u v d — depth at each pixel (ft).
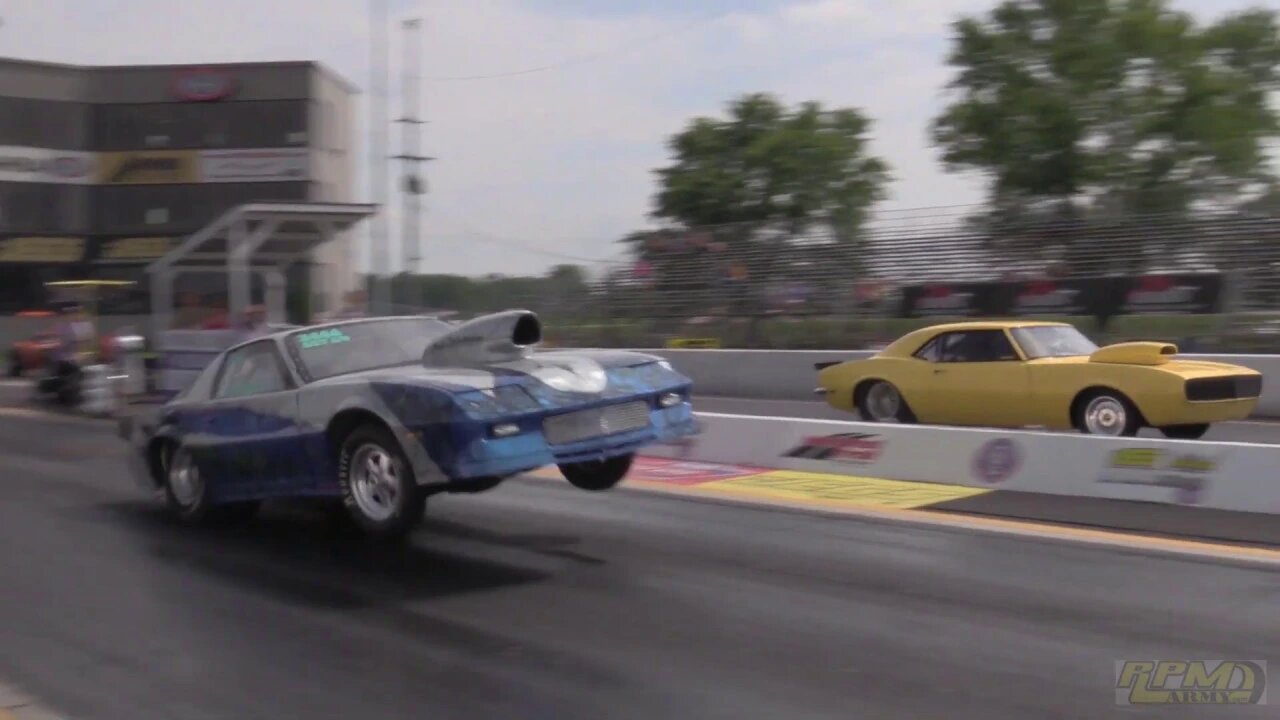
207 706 17.83
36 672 19.70
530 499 33.19
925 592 22.54
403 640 20.61
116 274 145.38
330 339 29.12
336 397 26.20
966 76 110.52
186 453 31.14
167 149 146.92
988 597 22.09
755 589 23.08
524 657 19.45
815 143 133.80
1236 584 22.59
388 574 25.23
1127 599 21.75
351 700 17.79
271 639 20.99
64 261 144.56
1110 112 105.50
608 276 97.91
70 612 23.20
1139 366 40.65
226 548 28.45
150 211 147.23
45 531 31.22
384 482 25.76
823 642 19.71
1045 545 26.17
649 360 27.89
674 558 25.77
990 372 44.37
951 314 77.71
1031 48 108.58
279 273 64.08
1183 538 26.30
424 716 16.99
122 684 18.98
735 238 93.56
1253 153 102.58
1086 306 71.31
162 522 31.96
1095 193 105.91
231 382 30.09
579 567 25.25
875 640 19.74
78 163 146.41
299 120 145.28
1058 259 76.18
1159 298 68.18
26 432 57.72
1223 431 49.52
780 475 37.27
